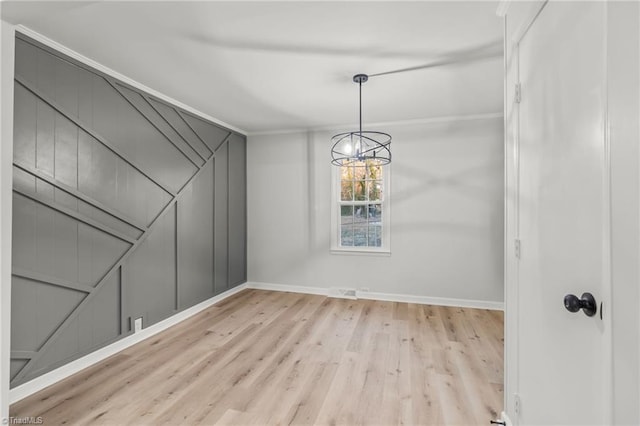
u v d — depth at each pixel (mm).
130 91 2912
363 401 2098
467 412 1986
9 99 1542
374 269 4402
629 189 757
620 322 791
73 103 2400
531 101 1415
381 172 4449
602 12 894
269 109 3797
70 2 1388
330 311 3889
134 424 1869
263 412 1984
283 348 2873
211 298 4121
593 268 963
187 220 3686
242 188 4859
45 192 2227
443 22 1987
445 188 4109
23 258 2102
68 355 2383
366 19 1954
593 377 959
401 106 3662
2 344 1518
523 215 1512
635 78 732
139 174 3027
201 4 1799
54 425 1852
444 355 2738
